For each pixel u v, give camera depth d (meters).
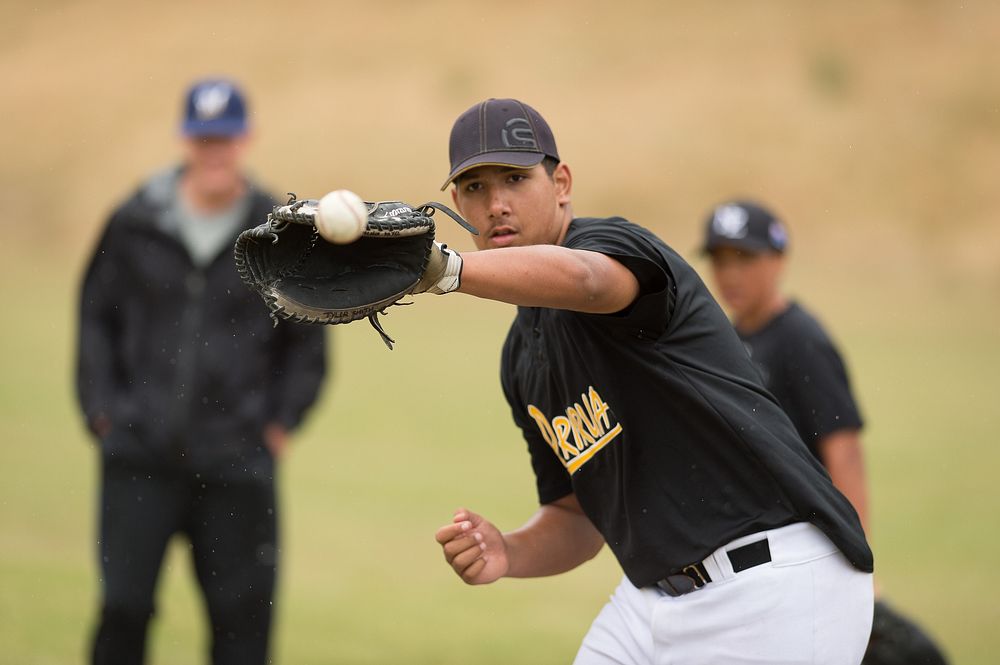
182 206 17.95
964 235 128.75
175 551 29.62
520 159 11.34
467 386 57.00
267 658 17.77
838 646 11.15
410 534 30.69
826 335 16.44
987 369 63.19
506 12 161.62
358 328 77.69
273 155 143.88
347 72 155.88
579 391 11.49
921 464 40.00
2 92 160.88
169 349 17.69
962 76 149.25
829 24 155.00
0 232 139.50
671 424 11.13
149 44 166.12
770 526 11.06
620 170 138.00
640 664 12.12
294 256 9.05
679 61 151.88
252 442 17.81
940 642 21.44
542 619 23.72
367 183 140.50
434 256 9.09
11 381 52.94
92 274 17.98
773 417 11.31
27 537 28.17
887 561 27.97
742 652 11.11
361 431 45.56
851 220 131.75
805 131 142.12
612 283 10.11
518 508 33.16
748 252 16.56
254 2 168.12
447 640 21.73
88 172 148.12
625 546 11.83
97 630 17.25
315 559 28.17
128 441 17.38
